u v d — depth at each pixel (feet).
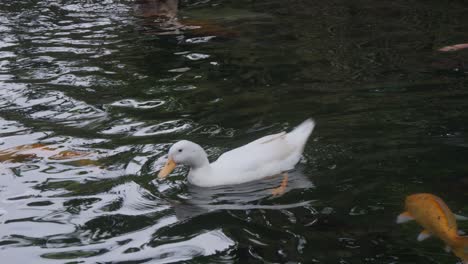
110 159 10.20
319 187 9.41
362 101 11.35
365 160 9.80
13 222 9.04
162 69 13.21
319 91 11.83
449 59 12.91
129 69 13.29
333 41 14.26
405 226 8.66
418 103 11.16
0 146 10.61
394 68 12.62
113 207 9.25
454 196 9.06
